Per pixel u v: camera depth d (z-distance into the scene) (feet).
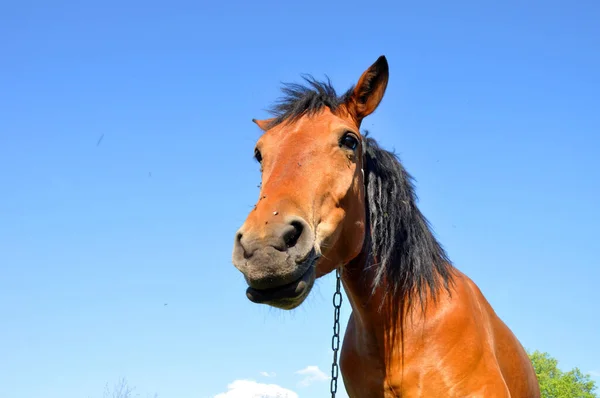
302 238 10.66
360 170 13.12
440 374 13.03
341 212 12.11
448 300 13.60
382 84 13.99
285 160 11.93
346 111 13.93
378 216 13.75
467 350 13.20
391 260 13.64
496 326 15.30
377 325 13.62
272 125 13.83
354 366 14.39
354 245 12.73
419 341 13.24
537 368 83.82
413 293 13.44
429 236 14.26
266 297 10.31
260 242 10.21
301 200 11.23
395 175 14.21
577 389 79.15
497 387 13.17
